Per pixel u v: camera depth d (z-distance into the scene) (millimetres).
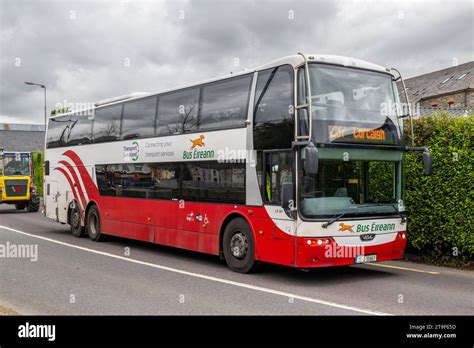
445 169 11625
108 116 15844
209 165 11602
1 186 29594
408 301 8312
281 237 9695
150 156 13711
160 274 10805
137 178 14297
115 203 15344
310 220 9273
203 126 11852
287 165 9656
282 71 9906
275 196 9898
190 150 12227
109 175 15680
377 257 9953
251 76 10695
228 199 11047
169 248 15141
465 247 11398
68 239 17078
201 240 11844
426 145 12023
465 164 11297
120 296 8742
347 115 9742
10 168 30500
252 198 10414
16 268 11531
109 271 11164
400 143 10453
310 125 9164
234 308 7875
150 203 13680
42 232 19172
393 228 10203
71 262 12375
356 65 10102
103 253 13930
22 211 31391
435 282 9961
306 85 9484
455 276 10602
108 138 15734
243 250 10734
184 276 10555
